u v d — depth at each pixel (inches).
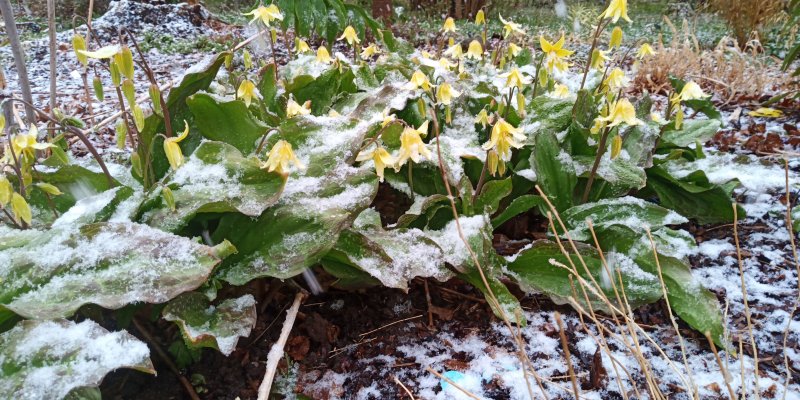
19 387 13.8
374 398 20.3
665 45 99.2
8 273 16.6
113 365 14.4
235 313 19.2
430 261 22.9
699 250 30.2
